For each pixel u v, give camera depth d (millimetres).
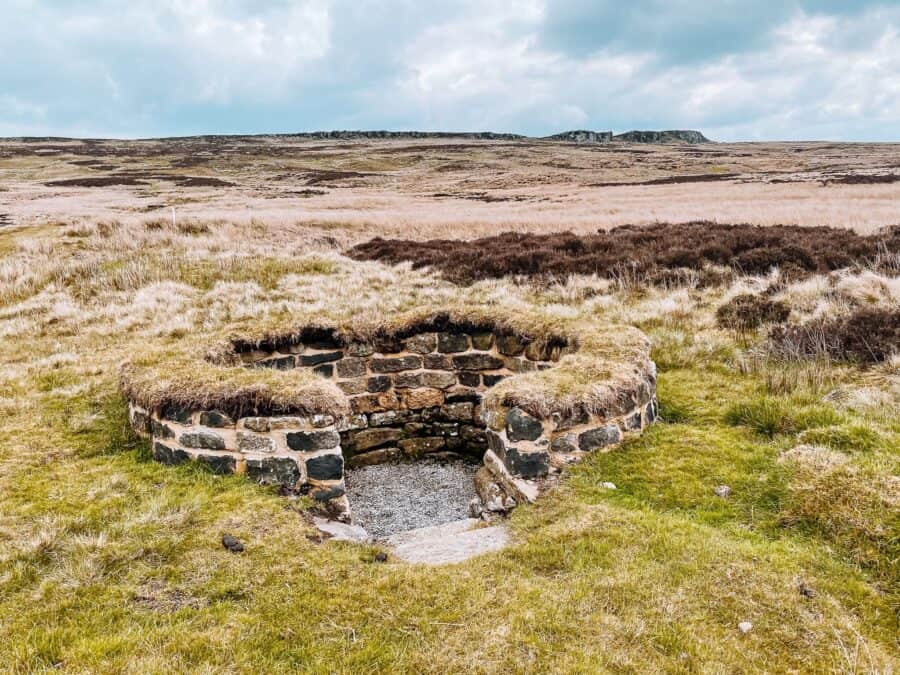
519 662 3330
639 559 4250
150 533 4691
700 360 9000
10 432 6871
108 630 3688
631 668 3291
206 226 22969
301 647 3529
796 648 3451
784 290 12047
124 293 14039
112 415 7297
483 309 8609
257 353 7930
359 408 8344
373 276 15844
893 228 17516
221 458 5762
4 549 4457
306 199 46031
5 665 3342
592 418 5895
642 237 18578
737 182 51250
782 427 6383
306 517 5332
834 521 4527
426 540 5152
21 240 18875
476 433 8570
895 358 7828
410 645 3518
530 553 4441
